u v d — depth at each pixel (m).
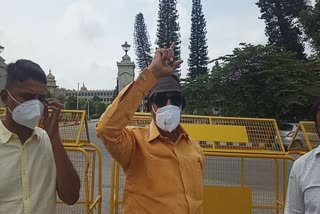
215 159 5.82
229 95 21.08
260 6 31.52
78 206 5.02
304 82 20.39
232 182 5.89
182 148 2.83
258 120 5.19
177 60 2.65
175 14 41.03
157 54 2.61
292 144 5.34
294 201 2.75
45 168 2.46
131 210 2.68
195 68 42.59
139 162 2.69
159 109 2.78
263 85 20.61
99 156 4.95
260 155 4.82
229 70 21.08
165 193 2.62
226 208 4.75
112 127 2.49
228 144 4.91
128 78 27.09
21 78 2.32
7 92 2.35
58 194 2.58
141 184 2.66
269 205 5.72
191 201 2.68
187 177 2.71
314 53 25.45
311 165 2.67
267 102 20.42
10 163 2.34
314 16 22.48
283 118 20.86
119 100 2.53
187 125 4.97
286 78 20.22
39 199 2.39
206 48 42.62
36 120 2.35
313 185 2.61
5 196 2.33
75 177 2.58
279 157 4.81
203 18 42.50
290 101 19.59
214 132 4.95
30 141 2.42
